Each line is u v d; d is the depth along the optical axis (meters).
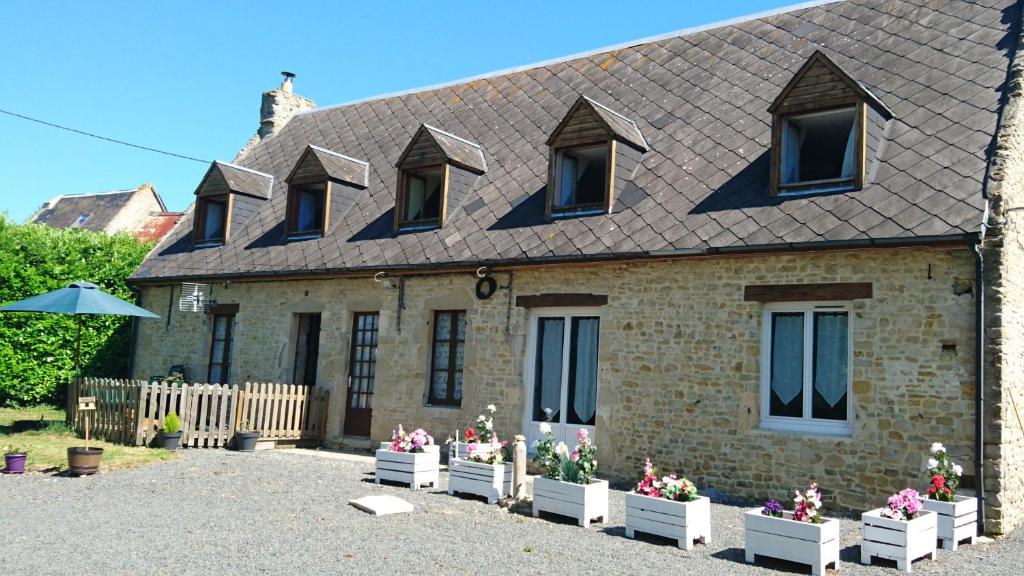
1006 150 8.76
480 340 12.12
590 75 15.02
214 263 15.67
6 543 6.66
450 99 16.95
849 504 8.91
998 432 8.09
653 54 14.57
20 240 16.84
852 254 9.15
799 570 6.69
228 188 16.09
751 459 9.59
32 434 13.14
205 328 15.87
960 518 7.63
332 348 13.90
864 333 8.99
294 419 13.59
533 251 11.47
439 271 12.55
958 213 8.43
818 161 10.78
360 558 6.51
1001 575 6.62
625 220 11.09
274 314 14.72
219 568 6.07
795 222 9.52
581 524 8.11
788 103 10.13
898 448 8.66
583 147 11.96
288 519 7.86
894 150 9.69
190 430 12.66
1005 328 8.26
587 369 11.37
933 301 8.60
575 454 8.68
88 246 17.92
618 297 10.83
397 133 16.67
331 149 17.42
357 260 13.41
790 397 9.68
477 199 13.30
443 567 6.34
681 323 10.27
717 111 12.21
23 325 16.72
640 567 6.59
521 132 14.48
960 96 9.90
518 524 8.07
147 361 16.80
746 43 13.42
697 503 7.45
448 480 10.45
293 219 15.15
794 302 9.67
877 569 6.80
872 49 11.62
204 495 8.96
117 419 12.82
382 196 14.77
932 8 11.71
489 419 11.09
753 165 10.78
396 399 12.96
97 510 8.08
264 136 19.66
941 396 8.45
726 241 9.79
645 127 12.69
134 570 5.94
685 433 10.09
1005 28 10.54
